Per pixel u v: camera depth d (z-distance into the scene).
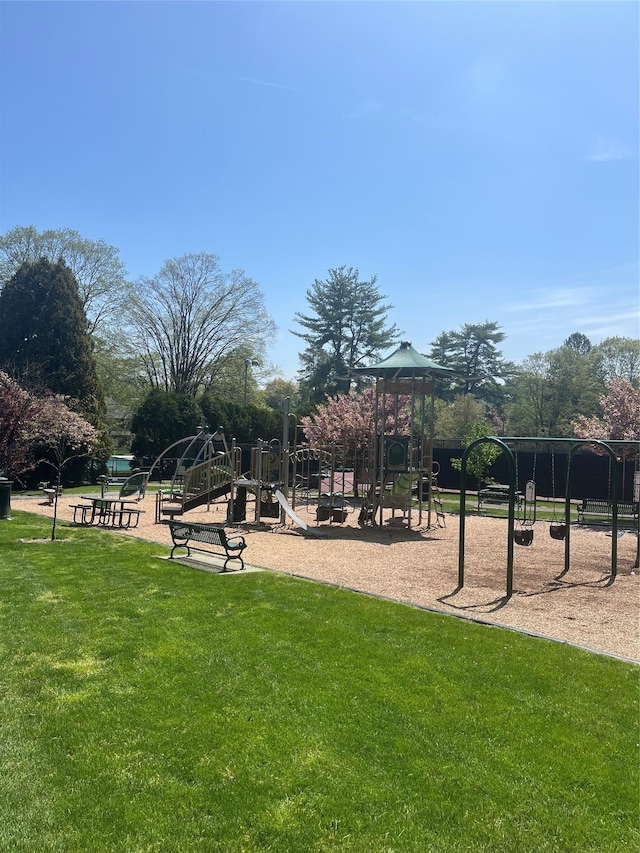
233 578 7.46
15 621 5.55
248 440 29.56
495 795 2.97
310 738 3.47
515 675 4.48
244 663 4.58
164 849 2.54
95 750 3.30
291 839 2.62
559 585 7.86
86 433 20.83
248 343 38.53
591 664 4.77
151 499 18.42
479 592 7.33
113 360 34.94
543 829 2.72
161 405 26.78
